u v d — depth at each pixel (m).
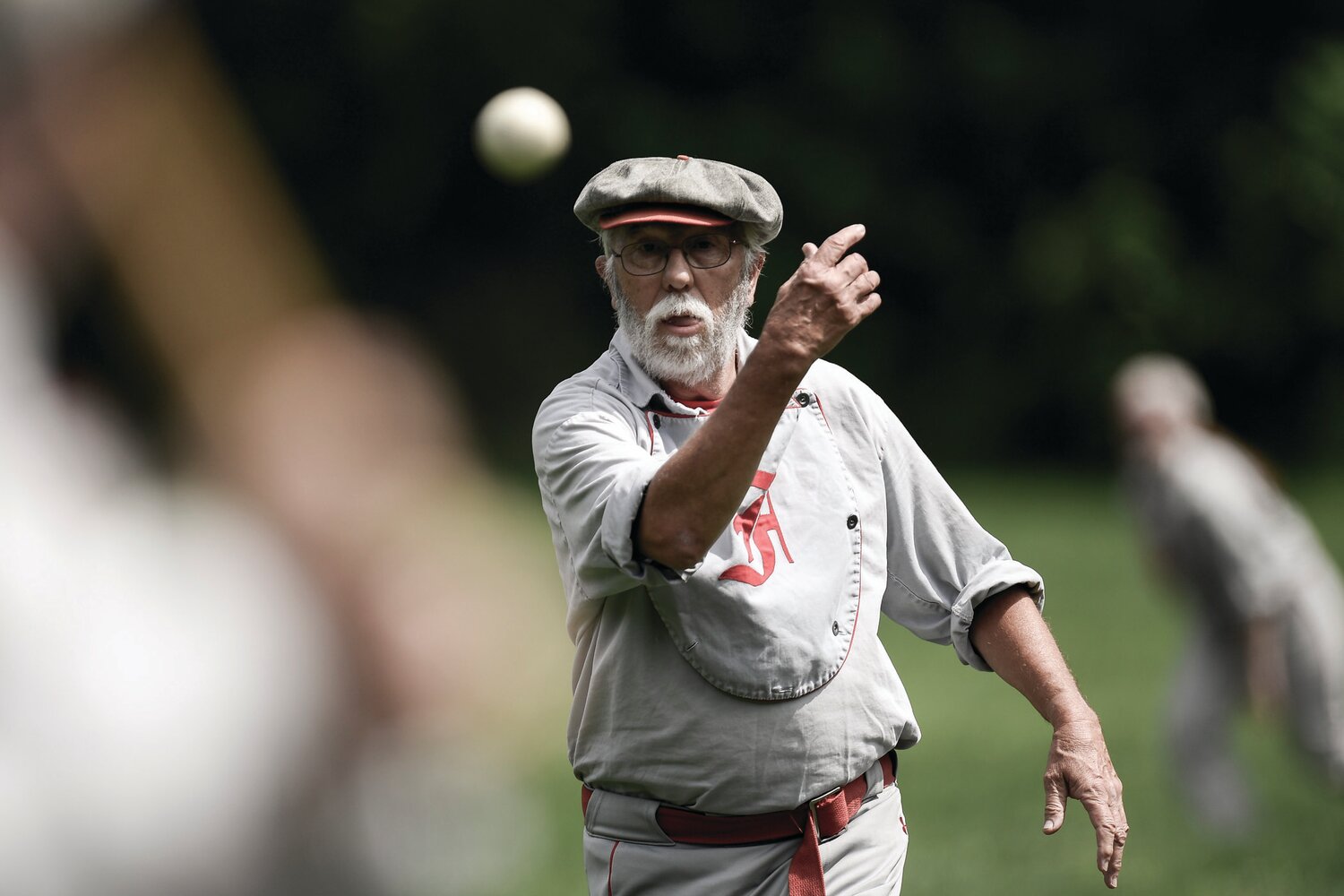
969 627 12.59
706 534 10.44
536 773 23.75
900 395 88.12
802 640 11.64
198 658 3.70
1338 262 87.00
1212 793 23.66
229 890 3.81
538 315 83.88
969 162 89.75
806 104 87.38
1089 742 11.98
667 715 11.62
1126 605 43.56
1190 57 91.25
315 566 3.67
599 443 11.38
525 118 12.91
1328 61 88.31
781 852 11.79
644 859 11.91
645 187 11.87
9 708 3.63
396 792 3.91
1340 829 23.55
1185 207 90.38
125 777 3.70
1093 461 86.31
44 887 3.65
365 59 80.94
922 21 88.19
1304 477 81.12
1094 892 20.38
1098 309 86.19
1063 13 91.75
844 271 10.08
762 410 10.12
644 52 87.19
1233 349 87.69
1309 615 23.89
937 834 23.06
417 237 84.62
